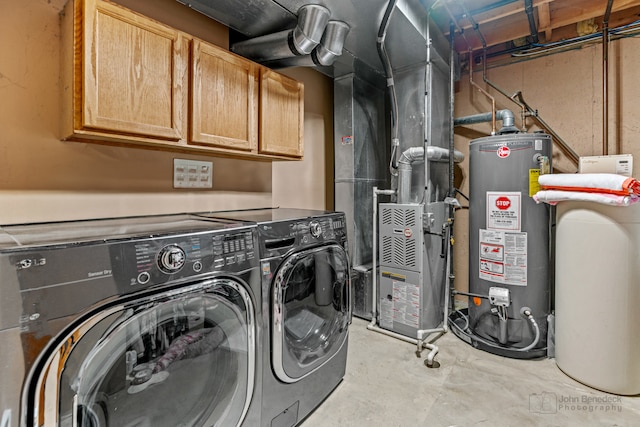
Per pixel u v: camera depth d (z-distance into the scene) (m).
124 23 1.31
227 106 1.74
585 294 1.91
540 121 2.81
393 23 2.15
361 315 2.98
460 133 3.27
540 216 2.26
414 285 2.49
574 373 1.97
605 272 1.83
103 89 1.25
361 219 3.12
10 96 1.31
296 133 2.21
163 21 1.76
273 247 1.48
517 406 1.73
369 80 3.15
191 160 1.97
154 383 1.04
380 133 3.40
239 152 1.87
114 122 1.28
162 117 1.45
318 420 1.64
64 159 1.46
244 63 1.83
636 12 2.44
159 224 1.37
